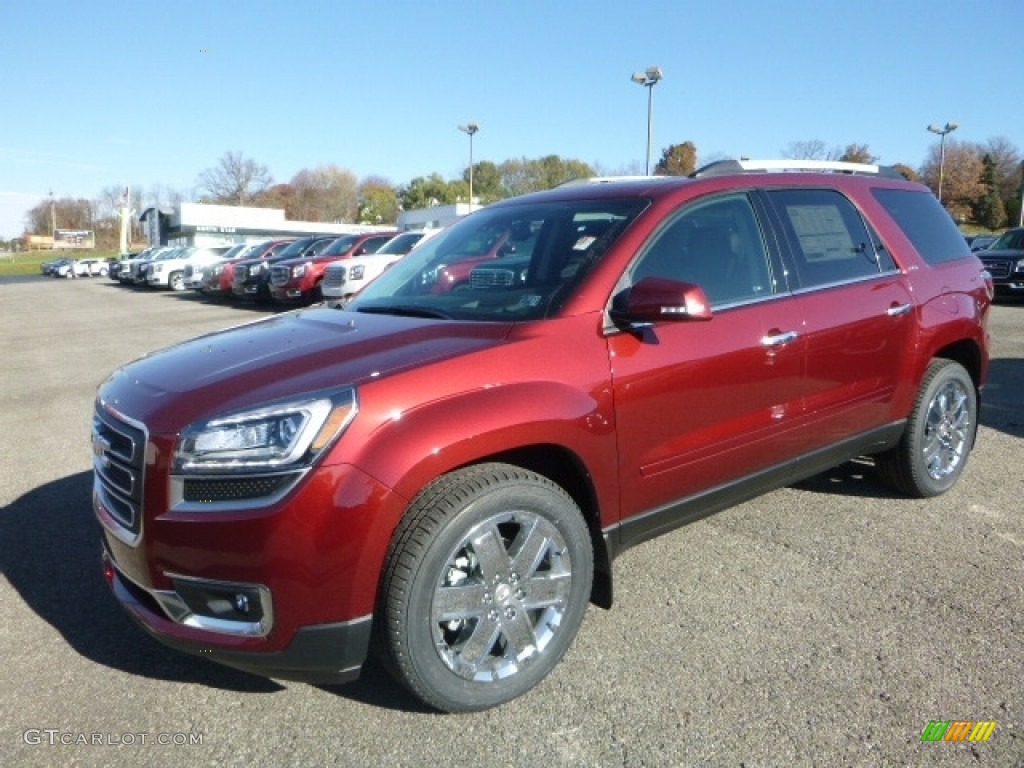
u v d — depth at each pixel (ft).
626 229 11.02
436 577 8.64
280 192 330.75
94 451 10.18
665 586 12.24
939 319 14.74
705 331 11.08
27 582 12.96
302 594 8.22
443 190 284.61
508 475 9.16
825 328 12.60
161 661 10.61
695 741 8.73
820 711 9.18
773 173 13.29
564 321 10.02
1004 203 227.61
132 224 382.83
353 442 8.32
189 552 8.39
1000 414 22.33
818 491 16.16
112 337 47.39
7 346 44.52
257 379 8.98
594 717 9.20
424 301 11.78
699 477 11.26
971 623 10.99
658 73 77.82
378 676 10.22
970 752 8.46
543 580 9.60
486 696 9.20
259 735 9.04
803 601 11.69
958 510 15.08
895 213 14.99
